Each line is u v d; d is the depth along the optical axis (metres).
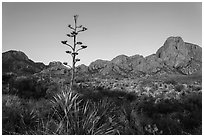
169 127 7.10
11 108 6.87
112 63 124.38
